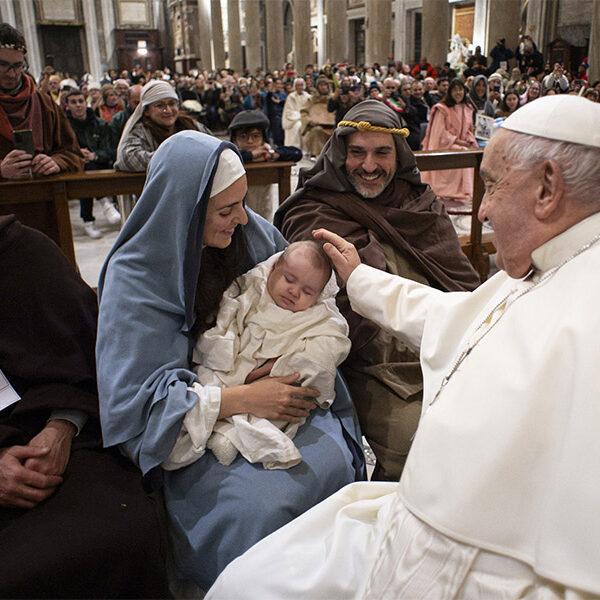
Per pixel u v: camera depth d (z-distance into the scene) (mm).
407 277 2479
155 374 1623
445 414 1214
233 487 1611
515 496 1102
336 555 1340
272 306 1770
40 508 1508
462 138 7062
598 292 1097
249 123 4359
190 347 1790
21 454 1531
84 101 6254
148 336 1640
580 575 982
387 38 18391
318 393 1777
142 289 1667
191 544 1618
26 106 3943
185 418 1596
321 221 2479
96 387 1796
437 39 15570
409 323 1737
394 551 1229
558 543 1011
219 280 1795
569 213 1190
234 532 1566
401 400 2076
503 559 1114
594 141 1137
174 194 1604
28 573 1356
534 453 1093
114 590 1468
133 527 1493
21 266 1739
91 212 6082
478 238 4820
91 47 28297
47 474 1555
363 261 2354
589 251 1170
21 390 1716
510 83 11773
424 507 1196
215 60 29672
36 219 3838
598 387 1013
